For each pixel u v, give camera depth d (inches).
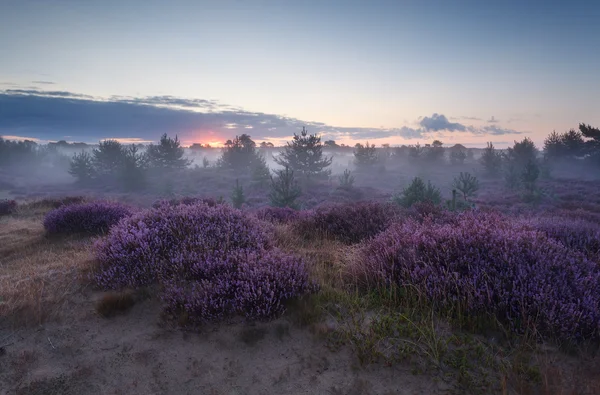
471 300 132.3
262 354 121.6
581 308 123.8
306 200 1074.1
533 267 141.3
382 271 164.6
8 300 154.6
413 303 143.1
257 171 1467.8
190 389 108.2
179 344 128.6
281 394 103.9
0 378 112.3
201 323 137.9
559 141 1882.4
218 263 169.2
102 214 341.1
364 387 103.7
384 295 153.9
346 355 117.5
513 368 103.7
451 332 125.0
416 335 122.9
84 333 136.2
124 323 142.9
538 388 97.0
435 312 137.6
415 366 109.5
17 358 121.1
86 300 161.8
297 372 112.2
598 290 133.8
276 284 151.0
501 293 134.0
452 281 143.6
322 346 123.2
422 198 496.4
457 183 820.0
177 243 202.4
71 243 290.0
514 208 803.4
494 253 156.9
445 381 103.0
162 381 111.7
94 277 174.7
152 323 142.0
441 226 219.1
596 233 217.2
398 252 178.1
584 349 112.3
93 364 119.2
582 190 1069.1
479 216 233.3
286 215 400.8
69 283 178.4
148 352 124.6
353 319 131.7
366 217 295.0
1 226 399.5
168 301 145.2
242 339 129.4
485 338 120.6
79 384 110.9
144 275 171.8
